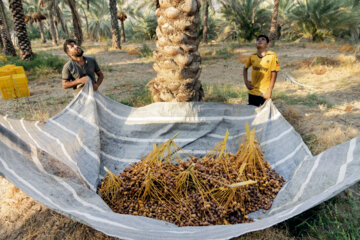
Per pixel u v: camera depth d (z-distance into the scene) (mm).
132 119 3969
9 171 2416
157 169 2855
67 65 3791
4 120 2846
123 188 2760
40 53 16344
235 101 6230
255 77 4281
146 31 34281
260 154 3105
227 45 20656
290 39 23297
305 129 4543
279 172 3246
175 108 3945
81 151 3270
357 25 19844
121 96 7008
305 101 6000
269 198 2803
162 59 4023
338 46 15477
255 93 4320
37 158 2785
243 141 3703
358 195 2852
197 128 3947
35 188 2314
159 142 3844
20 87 7242
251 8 24391
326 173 2627
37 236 2439
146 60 14227
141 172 2801
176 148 3223
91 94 3697
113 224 2037
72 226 2527
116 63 13531
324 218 2533
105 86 8289
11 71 7812
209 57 14289
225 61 12969
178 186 2652
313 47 15938
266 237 2369
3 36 15180
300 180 2770
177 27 3754
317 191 2486
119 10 32938
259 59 4129
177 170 2883
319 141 4047
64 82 3834
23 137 2885
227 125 3984
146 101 6207
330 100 5949
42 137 3090
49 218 2641
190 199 2605
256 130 3715
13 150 2693
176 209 2564
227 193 2551
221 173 2807
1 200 2906
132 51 17016
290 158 3312
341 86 7043
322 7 20516
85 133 3457
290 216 2004
